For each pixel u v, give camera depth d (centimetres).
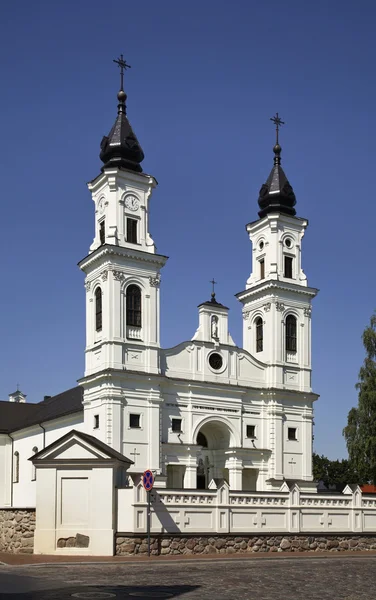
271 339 6116
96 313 5538
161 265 5569
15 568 2856
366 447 6481
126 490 3491
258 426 5934
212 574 2658
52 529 3462
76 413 5716
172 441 5425
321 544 4103
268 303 6191
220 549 3728
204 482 5931
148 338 5409
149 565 3048
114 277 5356
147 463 5209
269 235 6334
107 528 3419
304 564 3212
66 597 1933
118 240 5441
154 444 5256
